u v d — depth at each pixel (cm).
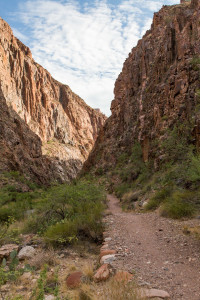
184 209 1018
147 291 379
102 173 4625
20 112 9775
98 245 816
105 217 1234
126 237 792
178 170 1480
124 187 2877
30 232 1069
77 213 1131
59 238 786
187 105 1867
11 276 507
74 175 11706
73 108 17000
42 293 356
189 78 2050
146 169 2453
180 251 604
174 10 4753
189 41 2484
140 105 4081
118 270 485
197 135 1531
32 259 647
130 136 4372
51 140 12769
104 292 369
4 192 3056
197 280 430
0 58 8838
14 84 9850
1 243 815
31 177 5272
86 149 16200
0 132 5225
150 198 1546
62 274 536
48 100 13050
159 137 2219
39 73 13050
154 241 720
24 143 6581
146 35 5856
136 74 5056
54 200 1179
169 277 451
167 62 3000
